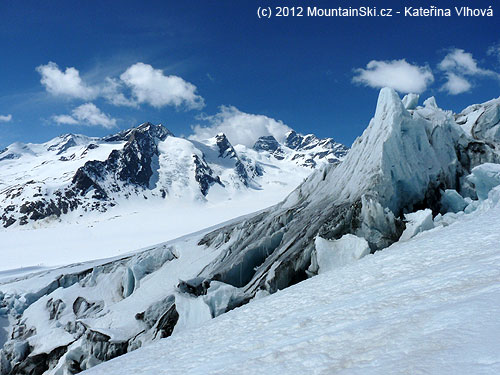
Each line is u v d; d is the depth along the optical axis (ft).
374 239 78.02
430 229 73.77
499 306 15.75
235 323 43.09
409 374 12.71
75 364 97.14
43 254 411.75
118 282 144.87
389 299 25.59
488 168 84.94
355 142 111.34
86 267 180.86
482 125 121.19
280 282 77.56
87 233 542.57
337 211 86.17
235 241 117.70
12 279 198.18
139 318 101.65
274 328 30.89
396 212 91.09
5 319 151.74
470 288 20.90
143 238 474.49
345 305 29.35
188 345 39.37
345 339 19.89
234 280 93.86
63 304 140.77
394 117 93.20
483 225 47.32
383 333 18.44
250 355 24.03
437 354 13.42
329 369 16.44
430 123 104.58
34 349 115.96
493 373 10.65
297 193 124.98
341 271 54.65
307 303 38.86
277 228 106.11
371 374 13.91
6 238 533.55
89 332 99.86
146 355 41.91
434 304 20.27
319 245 75.61
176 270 126.82
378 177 86.63
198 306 80.48
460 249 37.06
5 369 113.60
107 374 36.14
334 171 115.34
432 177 96.58
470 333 14.15
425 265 35.53
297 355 19.89
